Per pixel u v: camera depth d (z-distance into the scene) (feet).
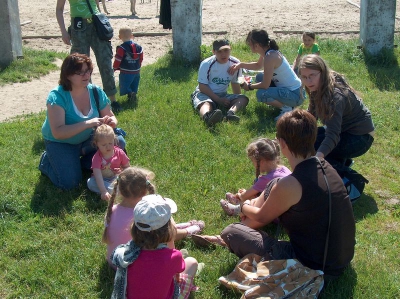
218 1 65.36
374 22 34.55
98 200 16.98
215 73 24.90
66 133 17.15
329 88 15.89
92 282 13.10
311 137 12.09
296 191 11.84
